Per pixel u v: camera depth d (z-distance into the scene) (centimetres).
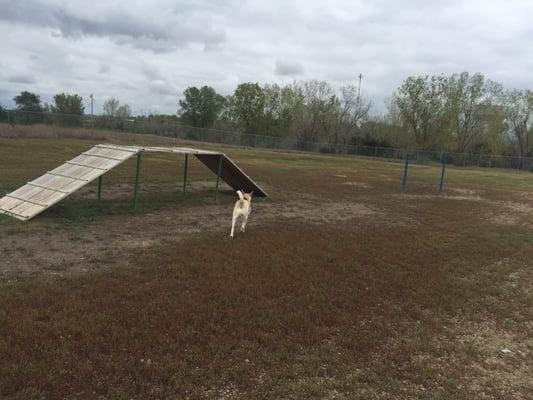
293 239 973
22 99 6347
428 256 934
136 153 1116
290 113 6788
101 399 374
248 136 5631
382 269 811
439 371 476
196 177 1997
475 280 806
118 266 709
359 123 6850
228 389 407
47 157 2272
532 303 710
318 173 2833
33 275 645
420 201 1845
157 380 406
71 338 463
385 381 446
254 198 1569
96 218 1047
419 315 620
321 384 429
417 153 5772
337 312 599
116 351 446
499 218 1547
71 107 6625
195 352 460
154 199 1370
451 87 6344
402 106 6512
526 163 5731
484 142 6594
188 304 574
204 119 7025
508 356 530
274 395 404
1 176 1519
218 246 864
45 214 1032
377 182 2583
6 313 507
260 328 531
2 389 370
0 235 837
